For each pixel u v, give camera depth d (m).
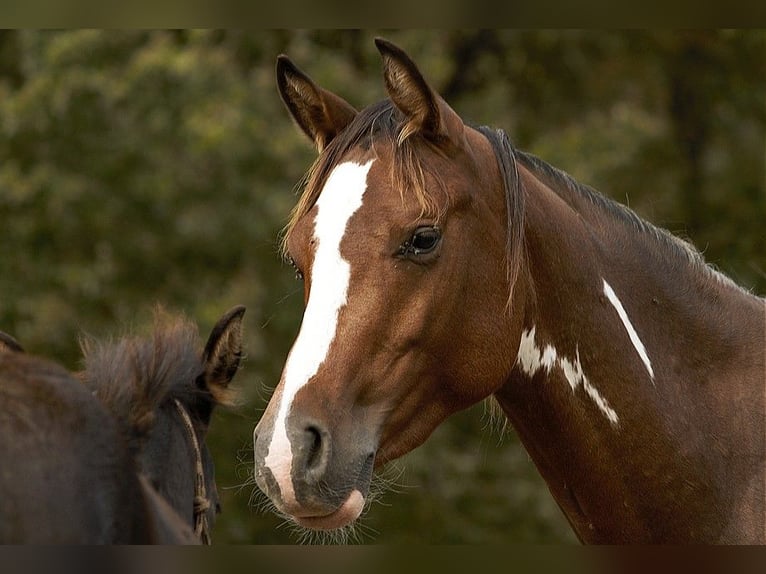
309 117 6.45
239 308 6.33
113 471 4.11
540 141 20.36
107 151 19.34
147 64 18.47
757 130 22.91
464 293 6.04
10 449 3.91
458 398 6.14
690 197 22.38
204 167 19.59
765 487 6.55
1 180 18.52
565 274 6.46
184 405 5.95
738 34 21.64
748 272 20.89
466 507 19.23
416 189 5.86
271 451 5.44
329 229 5.81
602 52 22.69
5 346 6.05
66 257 19.64
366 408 5.76
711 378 6.75
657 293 6.77
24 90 18.88
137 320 18.73
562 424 6.50
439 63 19.88
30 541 3.82
